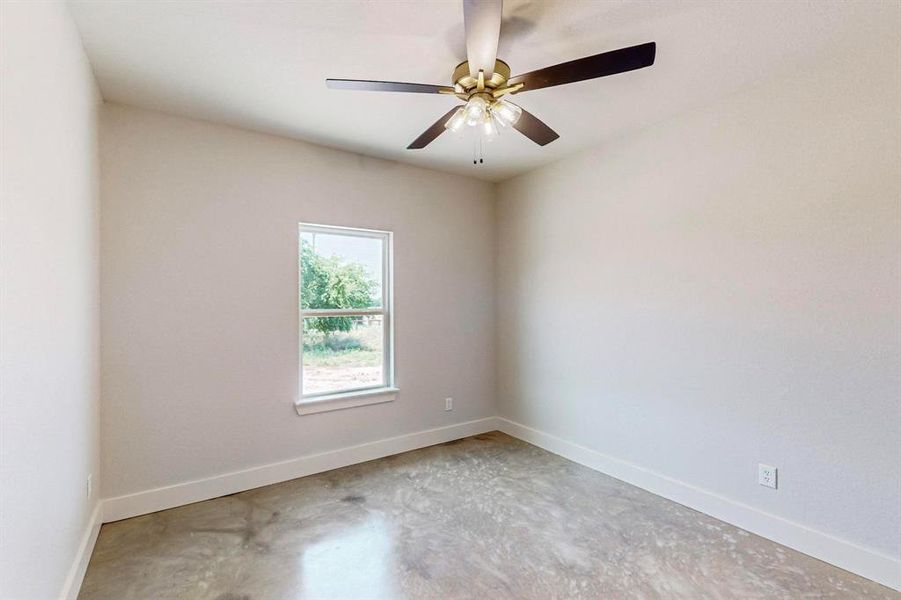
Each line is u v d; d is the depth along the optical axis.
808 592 1.78
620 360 2.95
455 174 3.79
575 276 3.29
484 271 4.00
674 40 1.85
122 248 2.38
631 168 2.87
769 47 1.90
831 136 1.97
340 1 1.58
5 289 1.06
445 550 2.09
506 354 3.99
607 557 2.03
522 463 3.22
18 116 1.14
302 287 3.09
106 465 2.32
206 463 2.62
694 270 2.52
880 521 1.83
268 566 1.96
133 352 2.40
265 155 2.84
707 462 2.45
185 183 2.57
